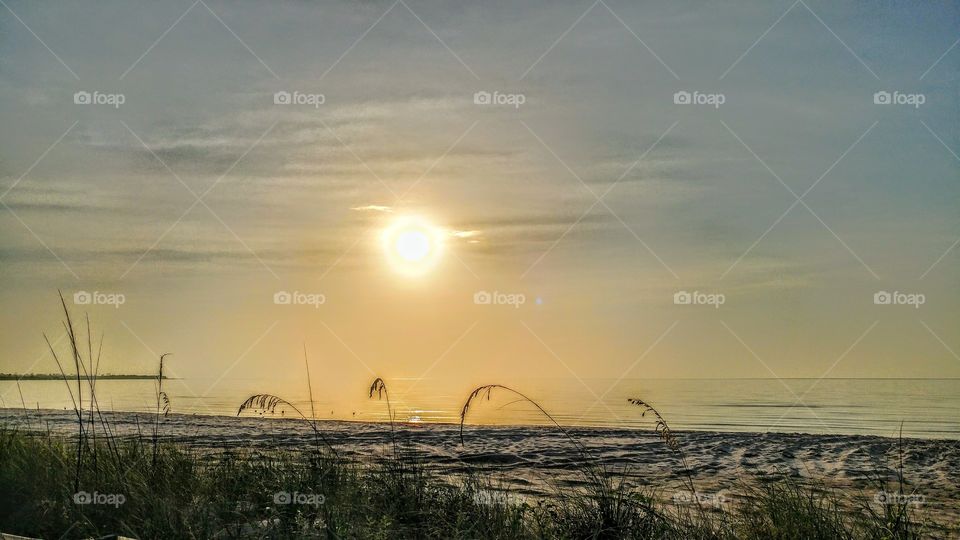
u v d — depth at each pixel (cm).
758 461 1162
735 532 608
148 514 589
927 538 624
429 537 582
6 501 632
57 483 651
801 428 2011
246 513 616
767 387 5316
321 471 717
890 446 1299
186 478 698
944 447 1260
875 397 3972
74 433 985
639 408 2922
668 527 609
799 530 590
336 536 534
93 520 597
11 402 1817
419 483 695
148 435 1145
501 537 574
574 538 598
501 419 2325
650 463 1127
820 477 1027
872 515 626
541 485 881
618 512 615
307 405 2788
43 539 562
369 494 667
